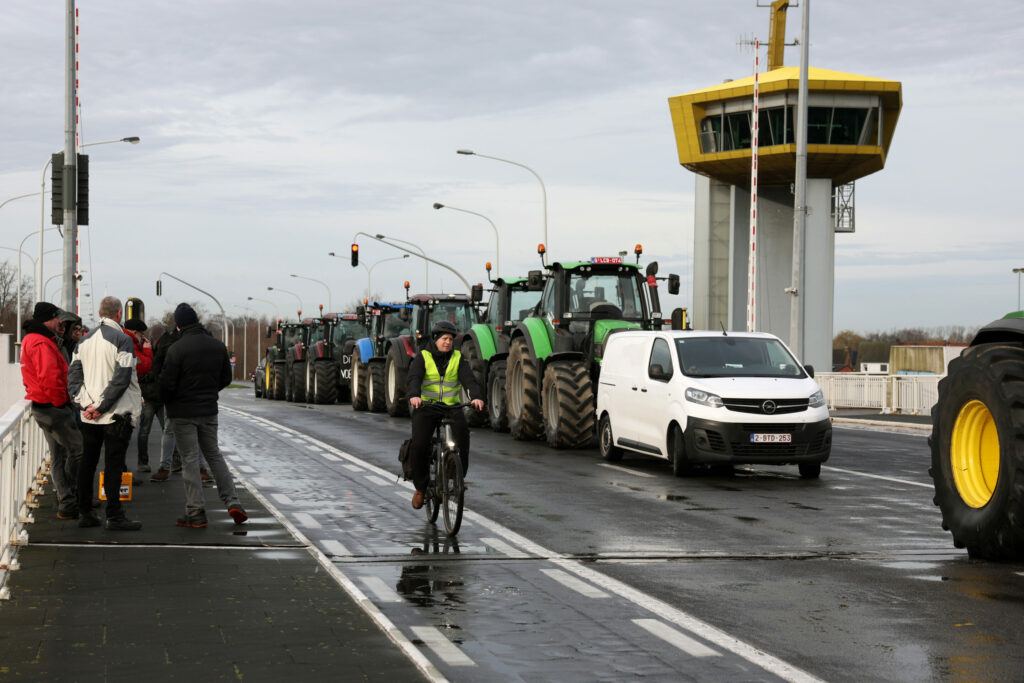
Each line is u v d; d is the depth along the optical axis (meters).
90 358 9.86
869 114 53.34
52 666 5.62
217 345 10.36
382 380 31.61
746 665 5.79
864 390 33.19
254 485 13.68
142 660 5.74
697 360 15.19
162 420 14.60
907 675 5.59
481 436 21.80
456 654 5.98
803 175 30.56
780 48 58.34
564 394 18.47
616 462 16.66
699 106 56.19
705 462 14.32
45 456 14.25
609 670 5.70
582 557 8.88
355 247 50.81
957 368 9.01
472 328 24.03
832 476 14.92
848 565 8.55
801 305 30.62
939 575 8.16
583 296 19.73
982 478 8.97
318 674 5.52
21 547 9.02
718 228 67.69
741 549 9.25
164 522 10.43
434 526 10.49
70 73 20.98
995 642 6.23
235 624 6.51
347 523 10.66
